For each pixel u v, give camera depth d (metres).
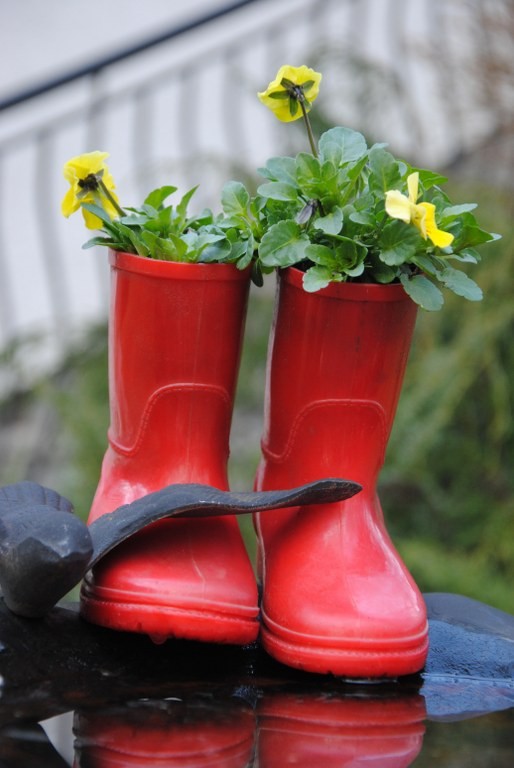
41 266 4.59
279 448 1.78
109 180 1.77
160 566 1.72
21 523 1.71
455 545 2.72
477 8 2.68
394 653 1.71
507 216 2.71
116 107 4.56
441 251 1.71
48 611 1.74
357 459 1.76
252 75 4.07
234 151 4.10
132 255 1.74
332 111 3.04
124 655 1.74
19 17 4.93
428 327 2.76
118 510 1.74
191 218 1.77
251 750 1.65
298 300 1.74
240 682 1.72
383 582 1.74
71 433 2.94
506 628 1.83
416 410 2.60
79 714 1.67
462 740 1.67
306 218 1.70
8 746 1.63
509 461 2.78
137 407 1.76
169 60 4.61
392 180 1.71
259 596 1.79
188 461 1.77
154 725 1.66
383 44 4.20
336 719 1.69
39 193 4.24
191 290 1.74
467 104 2.77
